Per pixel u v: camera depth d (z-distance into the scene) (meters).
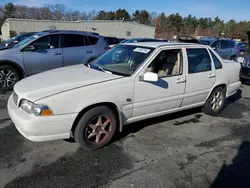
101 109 3.10
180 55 3.96
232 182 2.68
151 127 4.09
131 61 3.68
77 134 3.02
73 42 6.92
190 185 2.59
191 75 4.06
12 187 2.43
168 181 2.64
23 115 2.79
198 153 3.29
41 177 2.60
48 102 2.73
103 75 3.38
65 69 3.84
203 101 4.53
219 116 4.89
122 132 3.82
